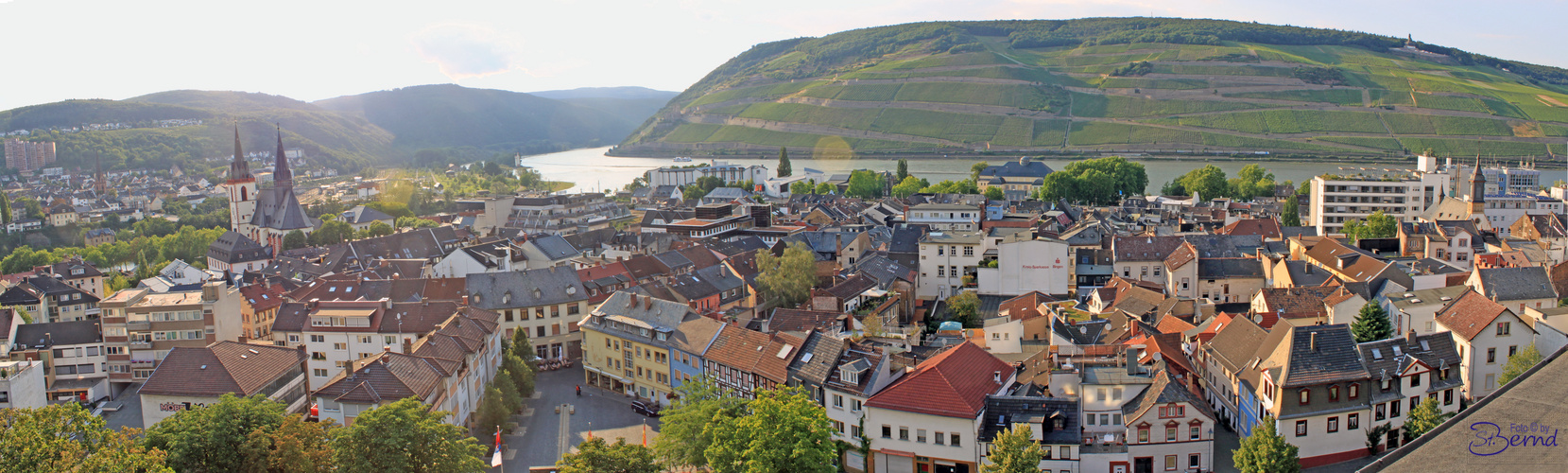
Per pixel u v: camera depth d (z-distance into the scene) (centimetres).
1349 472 11388
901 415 11806
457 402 13275
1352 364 11712
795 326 16088
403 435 9800
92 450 9362
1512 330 13200
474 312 16262
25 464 8456
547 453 13200
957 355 12488
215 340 17725
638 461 10200
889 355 13075
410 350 13075
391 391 11819
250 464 9888
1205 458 11269
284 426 10188
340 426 11538
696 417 11588
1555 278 16600
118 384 17912
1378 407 11625
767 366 13338
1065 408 11550
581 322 16638
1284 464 10306
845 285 19150
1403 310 15600
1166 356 13450
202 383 12638
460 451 10212
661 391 15150
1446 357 12288
